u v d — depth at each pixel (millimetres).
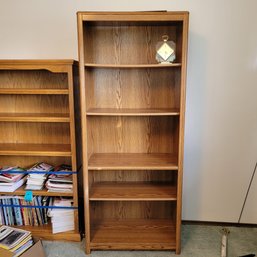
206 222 2367
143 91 2098
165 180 2248
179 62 1890
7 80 2154
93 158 2057
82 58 1720
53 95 2148
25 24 2115
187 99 2168
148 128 2158
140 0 2055
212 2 2018
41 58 2154
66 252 1963
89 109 1957
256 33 2035
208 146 2236
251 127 2178
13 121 2057
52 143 2221
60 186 2045
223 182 2289
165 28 2002
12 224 2170
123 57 2061
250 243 2084
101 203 2293
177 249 1948
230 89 2133
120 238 2027
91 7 2078
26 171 2088
